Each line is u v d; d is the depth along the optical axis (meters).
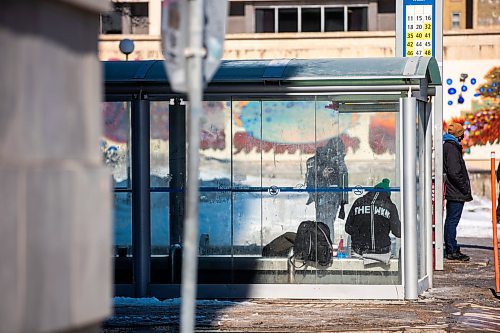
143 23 44.47
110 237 5.64
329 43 38.75
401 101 13.45
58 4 5.28
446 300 13.60
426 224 14.74
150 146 13.99
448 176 18.19
